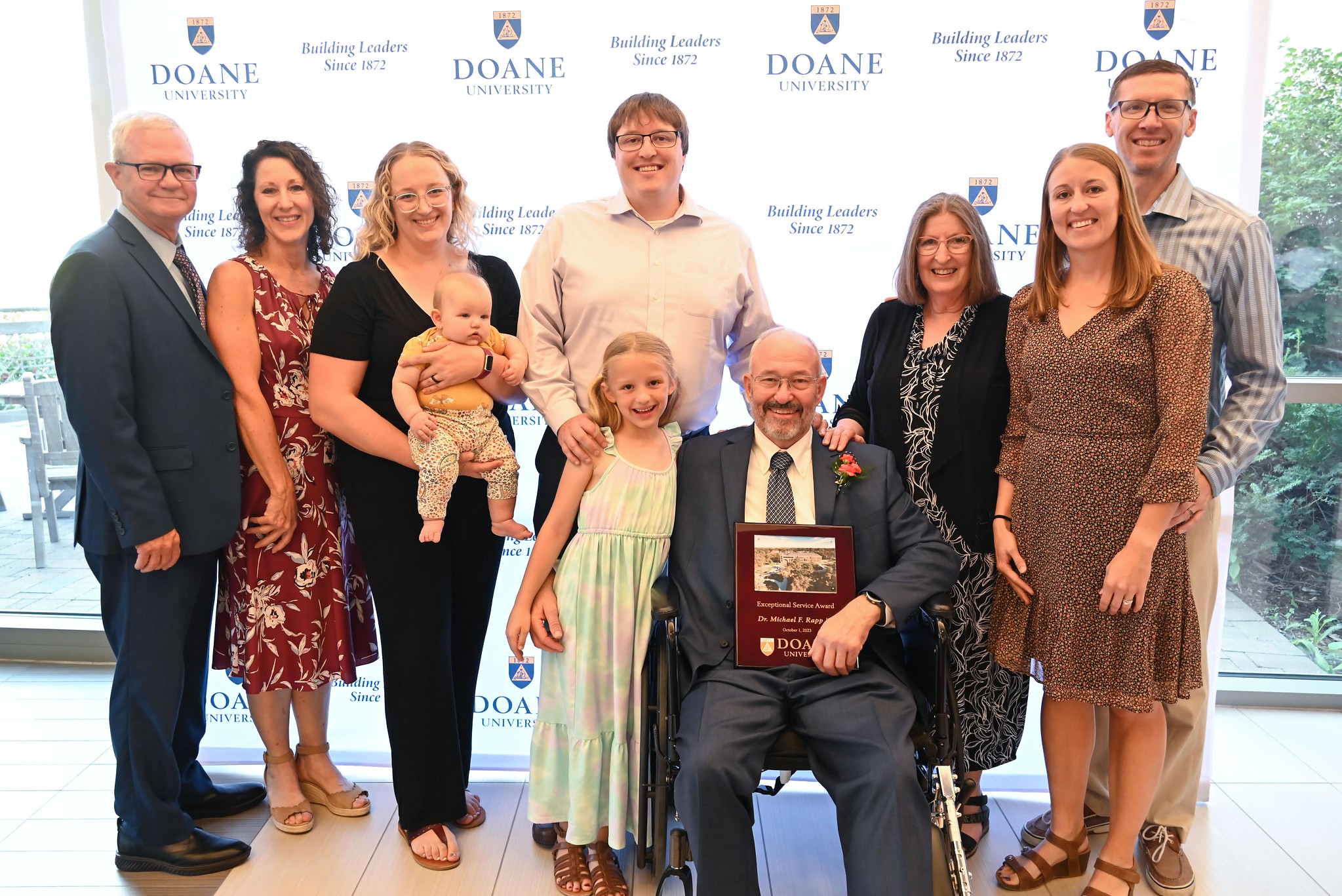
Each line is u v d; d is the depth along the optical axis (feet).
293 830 8.54
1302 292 10.37
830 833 8.75
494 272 8.11
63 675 11.89
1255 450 7.26
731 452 7.57
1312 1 9.83
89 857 8.23
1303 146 10.09
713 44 8.80
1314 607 11.03
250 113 9.02
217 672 9.71
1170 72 7.26
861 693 6.88
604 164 9.04
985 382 7.54
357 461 7.66
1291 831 8.65
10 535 12.11
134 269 7.29
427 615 7.77
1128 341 6.65
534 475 9.71
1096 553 6.86
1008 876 7.75
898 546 7.34
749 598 7.14
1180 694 6.99
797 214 9.07
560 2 8.77
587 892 7.61
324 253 8.30
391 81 8.95
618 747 7.32
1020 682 8.02
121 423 7.09
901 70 8.76
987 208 8.93
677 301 7.84
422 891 7.77
